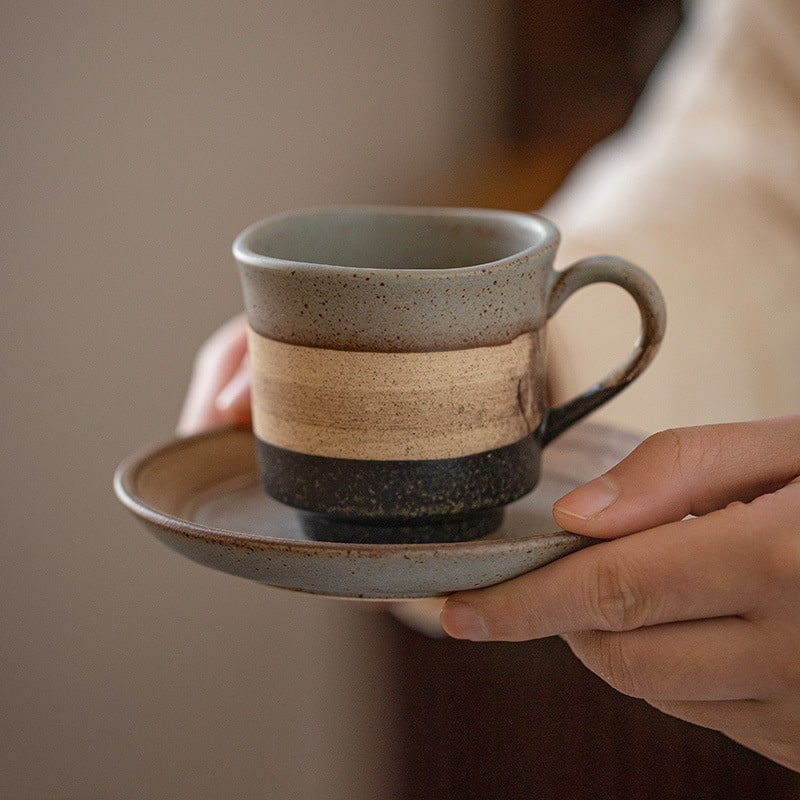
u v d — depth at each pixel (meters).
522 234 0.54
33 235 0.98
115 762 1.19
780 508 0.49
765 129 0.76
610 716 0.85
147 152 1.07
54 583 1.08
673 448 0.50
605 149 1.00
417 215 0.55
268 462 0.52
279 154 1.23
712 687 0.50
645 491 0.50
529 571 0.49
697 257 0.71
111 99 1.02
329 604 1.29
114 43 1.01
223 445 0.59
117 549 1.13
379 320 0.50
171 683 1.22
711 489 0.50
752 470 0.50
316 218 0.55
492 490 0.52
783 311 0.71
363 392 0.51
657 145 0.80
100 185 1.03
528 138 1.53
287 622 1.30
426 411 0.51
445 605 0.50
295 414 0.51
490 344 0.51
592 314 0.67
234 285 1.20
